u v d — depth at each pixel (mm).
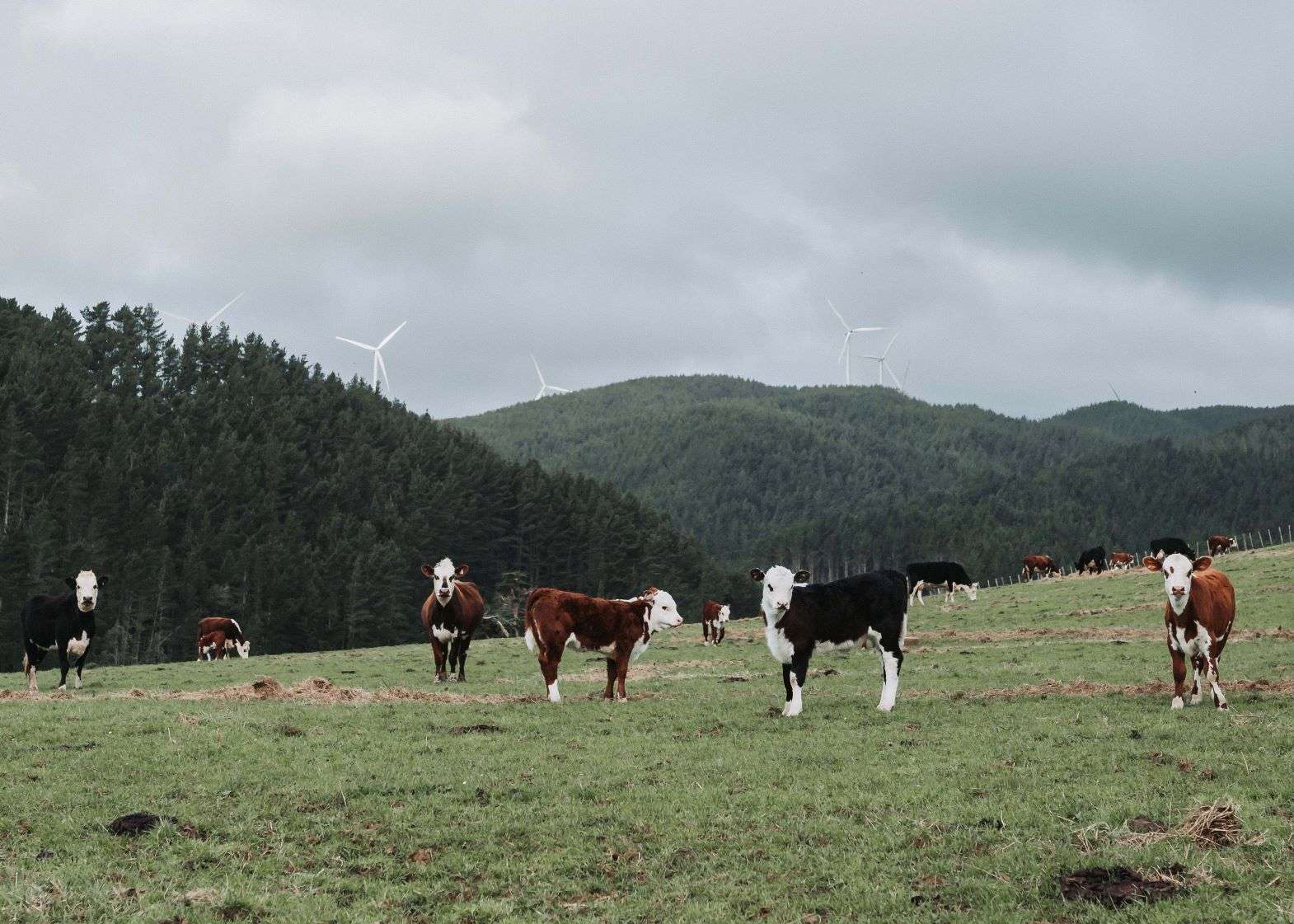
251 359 145875
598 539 115750
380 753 13750
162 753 13523
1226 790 10586
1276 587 42250
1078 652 29047
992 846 9406
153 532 86812
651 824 10547
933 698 19000
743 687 22016
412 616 94750
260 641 79562
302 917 8531
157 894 8914
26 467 88188
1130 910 7840
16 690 24266
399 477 119875
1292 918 7453
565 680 26016
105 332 137500
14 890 8766
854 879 8883
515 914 8625
